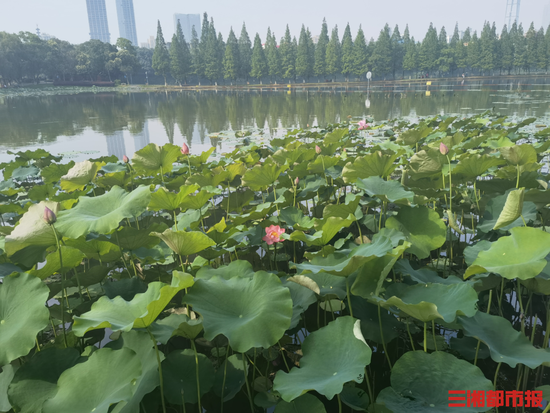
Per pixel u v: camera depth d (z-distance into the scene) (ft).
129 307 5.29
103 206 7.24
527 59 179.52
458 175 11.02
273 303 5.24
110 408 4.86
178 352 5.95
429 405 4.45
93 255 8.21
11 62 187.32
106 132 45.73
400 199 8.27
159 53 214.69
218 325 4.99
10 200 17.46
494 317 5.80
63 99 124.88
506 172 10.34
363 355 4.58
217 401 6.14
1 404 5.28
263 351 7.39
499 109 53.16
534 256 5.39
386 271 5.50
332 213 8.71
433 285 5.85
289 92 140.87
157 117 63.05
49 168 17.53
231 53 196.65
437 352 4.93
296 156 15.12
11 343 4.97
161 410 5.89
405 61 194.29
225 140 36.52
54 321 8.43
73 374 4.73
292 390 4.46
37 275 6.81
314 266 6.34
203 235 6.23
